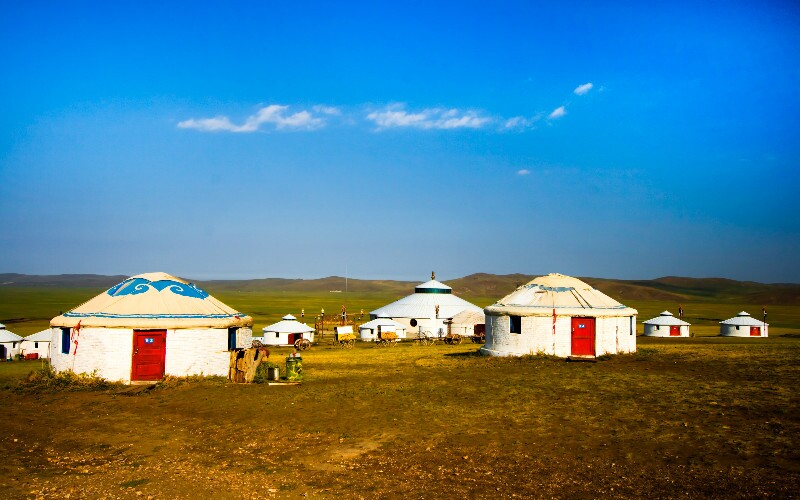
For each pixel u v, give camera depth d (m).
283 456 17.72
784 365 30.64
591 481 15.04
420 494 14.47
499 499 14.07
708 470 15.41
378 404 23.89
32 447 18.86
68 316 30.05
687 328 70.50
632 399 23.67
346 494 14.55
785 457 16.05
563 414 21.64
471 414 22.05
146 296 30.28
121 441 19.53
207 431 20.67
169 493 14.73
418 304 74.38
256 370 30.09
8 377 36.88
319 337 72.38
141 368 28.97
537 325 37.62
